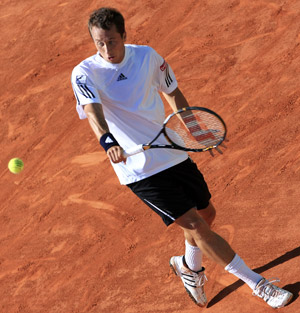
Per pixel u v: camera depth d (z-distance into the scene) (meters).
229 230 20.55
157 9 37.34
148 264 20.89
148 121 16.23
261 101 26.80
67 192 26.70
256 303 17.25
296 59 28.62
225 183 22.92
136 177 16.33
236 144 24.81
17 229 25.72
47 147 30.33
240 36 32.03
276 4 33.16
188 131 16.84
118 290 20.45
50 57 37.75
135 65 15.78
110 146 14.66
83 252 22.89
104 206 24.84
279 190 21.39
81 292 21.12
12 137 32.09
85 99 15.43
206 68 30.84
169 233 21.84
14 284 22.86
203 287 18.14
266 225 20.05
